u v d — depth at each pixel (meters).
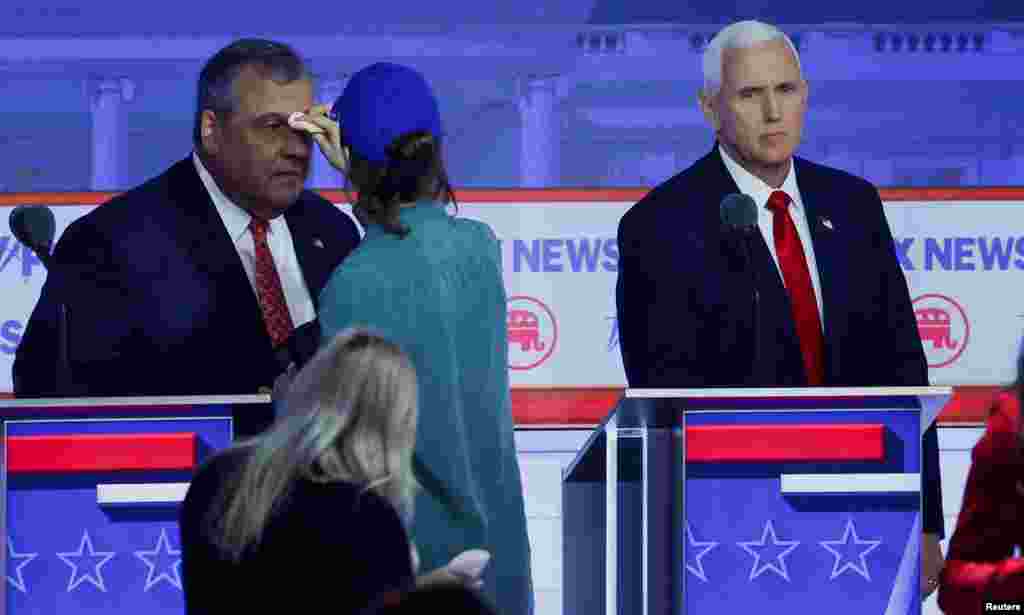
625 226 19.22
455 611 6.00
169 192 18.09
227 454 11.00
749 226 16.06
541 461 24.02
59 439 13.84
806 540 13.63
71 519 13.84
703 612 13.62
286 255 18.27
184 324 17.53
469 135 25.44
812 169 19.42
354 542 10.38
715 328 18.52
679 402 13.59
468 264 13.04
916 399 13.64
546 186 25.14
